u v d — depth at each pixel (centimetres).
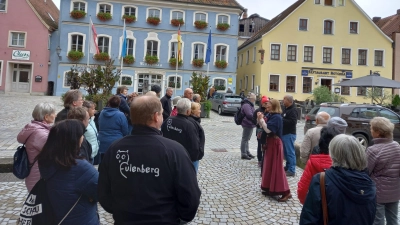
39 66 3033
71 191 238
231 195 568
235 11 3219
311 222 238
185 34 3166
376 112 1164
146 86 3122
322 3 3222
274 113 563
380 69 3266
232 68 3219
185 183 218
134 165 217
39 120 347
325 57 3244
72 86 1641
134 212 212
